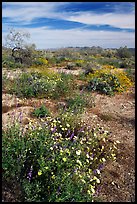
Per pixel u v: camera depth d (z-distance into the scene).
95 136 5.64
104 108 8.62
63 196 3.66
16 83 9.33
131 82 13.68
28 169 4.08
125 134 6.70
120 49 45.12
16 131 4.69
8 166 3.97
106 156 5.33
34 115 6.88
